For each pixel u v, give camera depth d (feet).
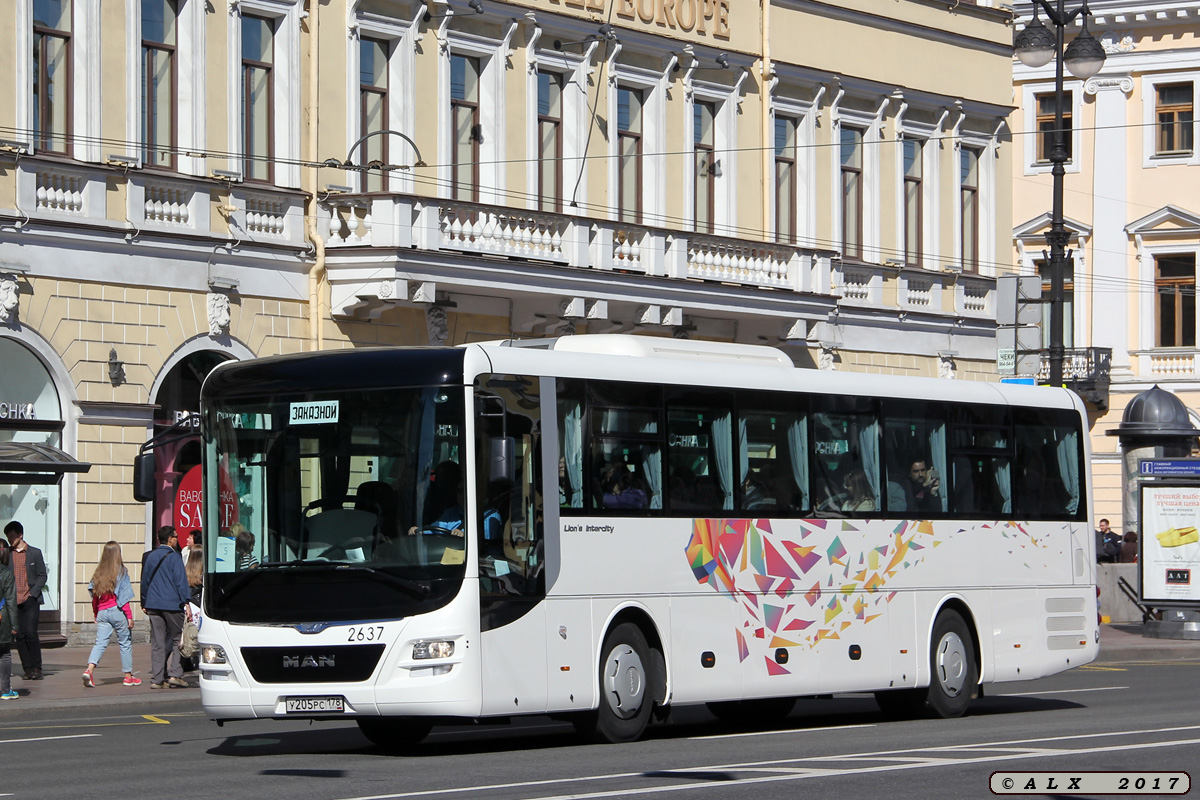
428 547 62.80
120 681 98.43
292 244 126.82
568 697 65.77
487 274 130.93
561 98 146.41
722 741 69.05
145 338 118.62
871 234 169.78
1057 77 128.67
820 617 75.77
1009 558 84.74
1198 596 134.41
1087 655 88.33
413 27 134.92
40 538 113.91
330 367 65.46
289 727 78.38
